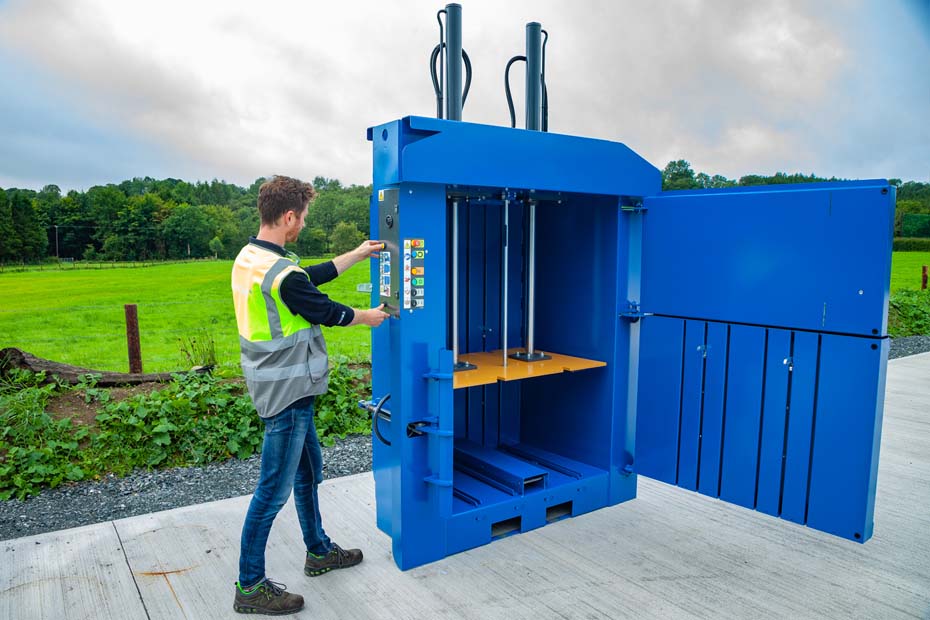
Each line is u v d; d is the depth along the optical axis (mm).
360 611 2340
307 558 2619
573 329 3480
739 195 2834
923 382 6465
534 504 3033
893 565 2695
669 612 2336
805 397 2676
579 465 3430
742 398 2902
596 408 3377
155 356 6312
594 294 3334
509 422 3891
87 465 3857
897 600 2418
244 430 4262
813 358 2631
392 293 2527
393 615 2314
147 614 2332
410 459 2588
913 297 12242
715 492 3055
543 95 3133
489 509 2873
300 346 2227
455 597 2439
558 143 2793
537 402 3779
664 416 3230
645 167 3164
